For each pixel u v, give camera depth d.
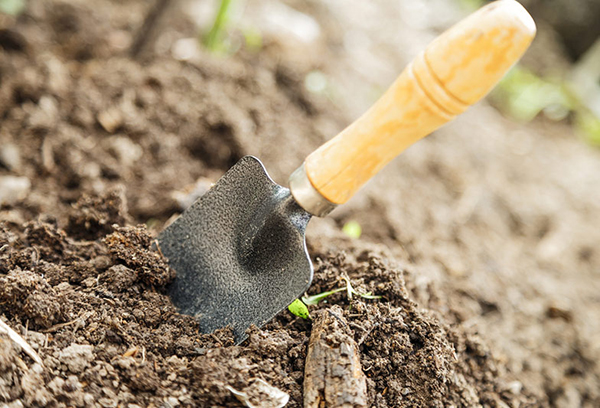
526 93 1.30
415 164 0.92
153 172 0.68
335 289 0.52
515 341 0.63
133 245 0.52
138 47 0.81
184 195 0.64
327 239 0.59
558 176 1.07
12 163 0.65
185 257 0.52
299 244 0.49
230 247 0.51
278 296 0.49
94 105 0.70
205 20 0.98
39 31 0.83
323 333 0.48
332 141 0.48
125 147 0.68
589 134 1.30
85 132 0.69
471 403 0.51
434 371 0.49
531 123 1.29
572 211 0.97
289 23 1.08
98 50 0.84
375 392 0.48
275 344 0.48
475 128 1.14
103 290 0.50
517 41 0.43
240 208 0.51
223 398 0.46
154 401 0.46
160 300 0.51
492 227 0.85
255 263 0.50
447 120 0.46
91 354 0.46
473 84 0.44
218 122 0.72
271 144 0.76
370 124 0.47
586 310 0.73
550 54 1.55
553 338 0.66
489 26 0.43
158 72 0.76
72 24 0.86
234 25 0.96
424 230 0.76
